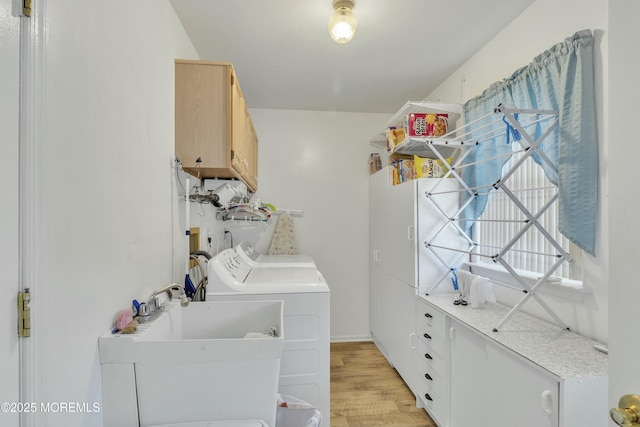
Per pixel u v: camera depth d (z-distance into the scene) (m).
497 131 1.84
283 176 3.24
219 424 0.95
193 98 1.65
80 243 0.86
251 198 3.20
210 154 1.65
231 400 0.98
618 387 0.60
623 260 0.59
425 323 1.99
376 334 3.07
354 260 3.32
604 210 1.25
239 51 2.12
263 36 1.94
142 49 1.25
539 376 1.09
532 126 1.56
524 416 1.15
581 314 1.35
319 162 3.29
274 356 0.99
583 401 1.00
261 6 1.66
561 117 1.35
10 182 0.67
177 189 1.66
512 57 1.80
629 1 0.59
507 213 1.87
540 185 1.62
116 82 1.05
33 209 0.70
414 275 2.14
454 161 2.35
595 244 1.29
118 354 0.95
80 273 0.86
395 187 2.49
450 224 2.15
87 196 0.89
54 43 0.77
